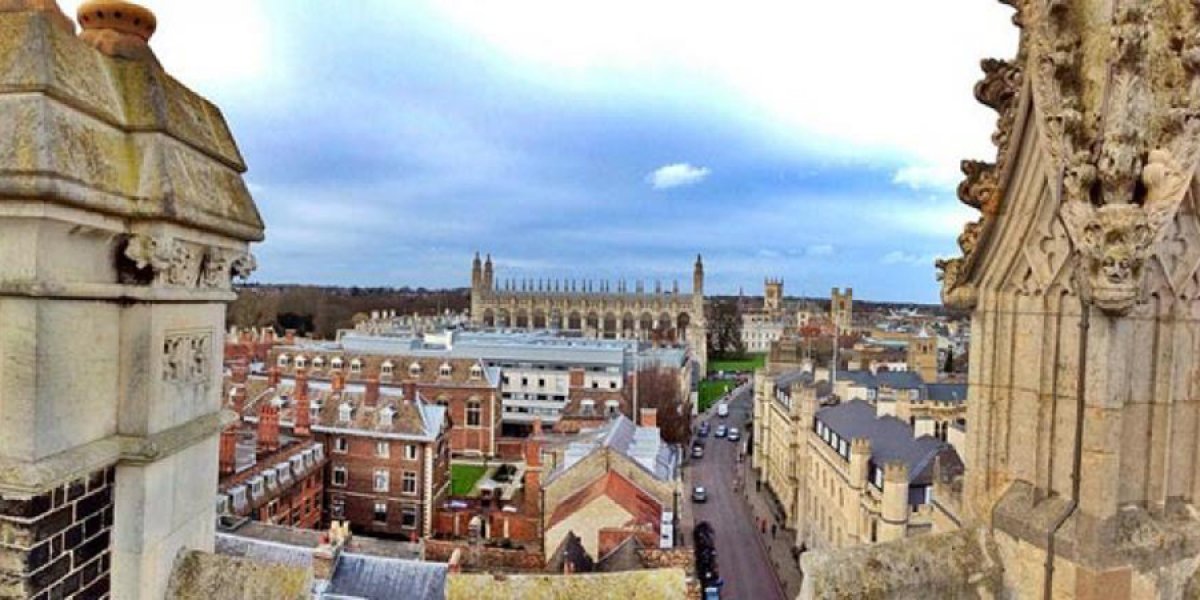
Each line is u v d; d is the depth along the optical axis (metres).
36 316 4.52
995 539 5.65
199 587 5.65
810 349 134.12
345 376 80.50
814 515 57.44
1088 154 4.91
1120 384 5.02
